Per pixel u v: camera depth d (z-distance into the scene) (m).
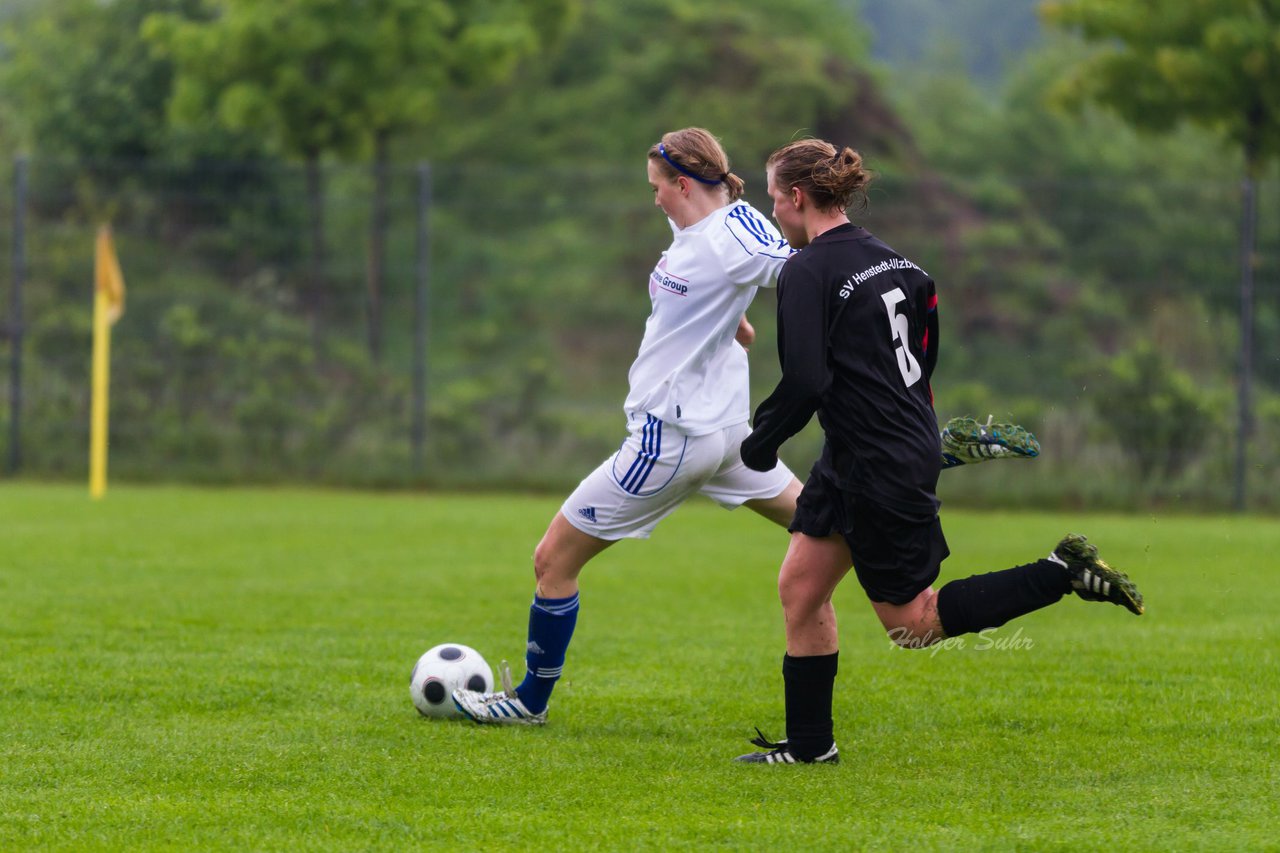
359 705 18.47
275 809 13.45
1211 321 55.41
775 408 14.33
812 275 14.48
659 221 72.94
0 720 17.28
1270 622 26.25
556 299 68.69
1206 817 13.18
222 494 53.91
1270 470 53.00
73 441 59.47
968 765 15.38
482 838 12.55
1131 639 24.19
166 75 78.38
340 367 60.16
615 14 101.38
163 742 16.20
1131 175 105.75
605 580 31.97
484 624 25.25
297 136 69.06
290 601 27.59
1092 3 63.72
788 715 15.61
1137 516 51.88
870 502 14.30
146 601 27.22
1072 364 57.06
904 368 14.56
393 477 58.12
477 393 61.81
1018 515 51.94
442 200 81.31
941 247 62.50
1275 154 62.53
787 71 92.81
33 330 60.41
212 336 60.19
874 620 26.86
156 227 63.53
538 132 93.00
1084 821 13.05
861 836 12.55
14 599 27.14
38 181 67.06
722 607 27.94
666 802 13.82
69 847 12.30
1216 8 62.03
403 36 69.19
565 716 18.00
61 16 87.50
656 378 16.33
